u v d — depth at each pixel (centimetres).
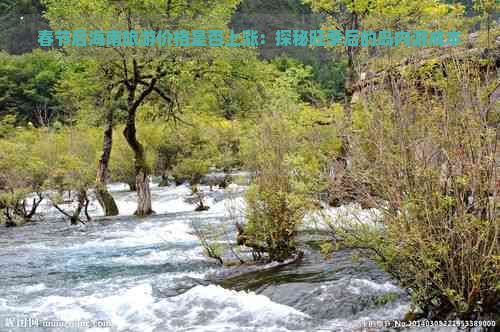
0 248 1410
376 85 601
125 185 3912
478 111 521
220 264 1008
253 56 2217
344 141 636
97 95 2194
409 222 533
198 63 2084
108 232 1664
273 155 922
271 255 952
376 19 1012
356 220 612
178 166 3089
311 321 618
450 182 533
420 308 588
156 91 2195
